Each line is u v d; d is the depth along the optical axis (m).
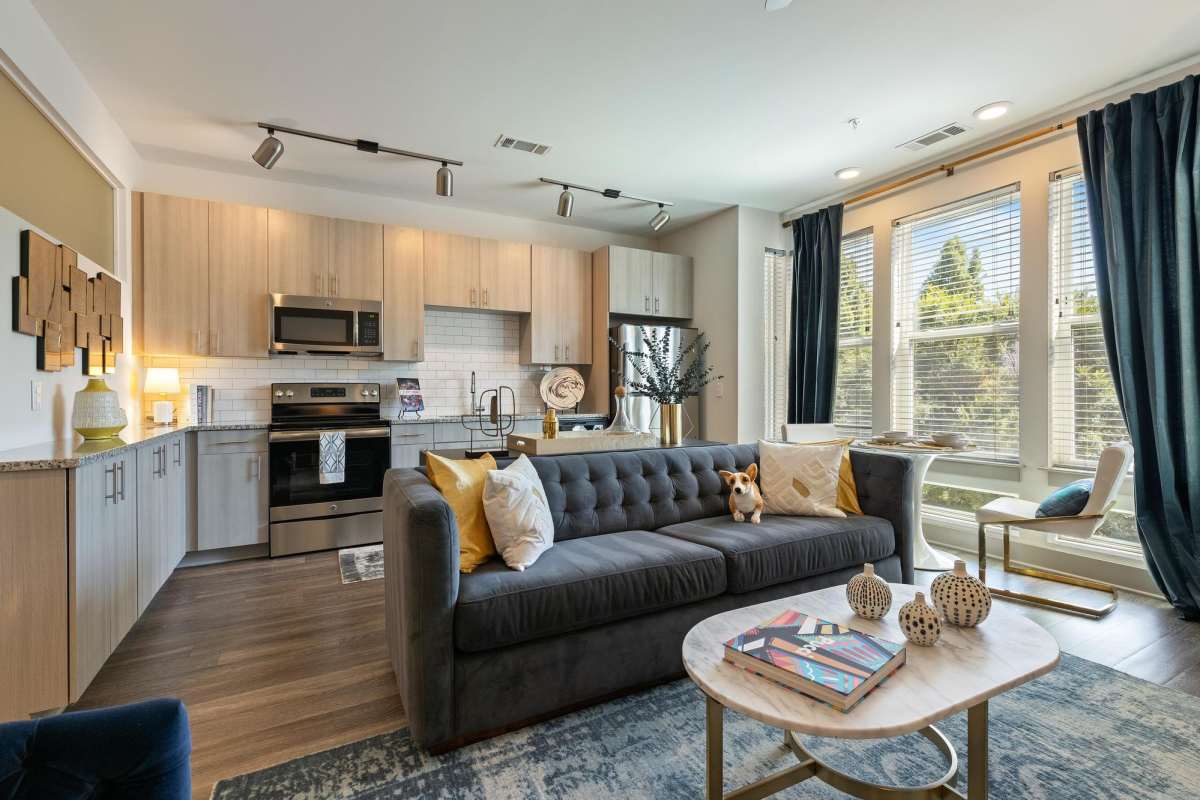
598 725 1.80
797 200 4.65
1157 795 1.46
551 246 4.98
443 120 3.26
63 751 0.65
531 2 2.26
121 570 2.09
